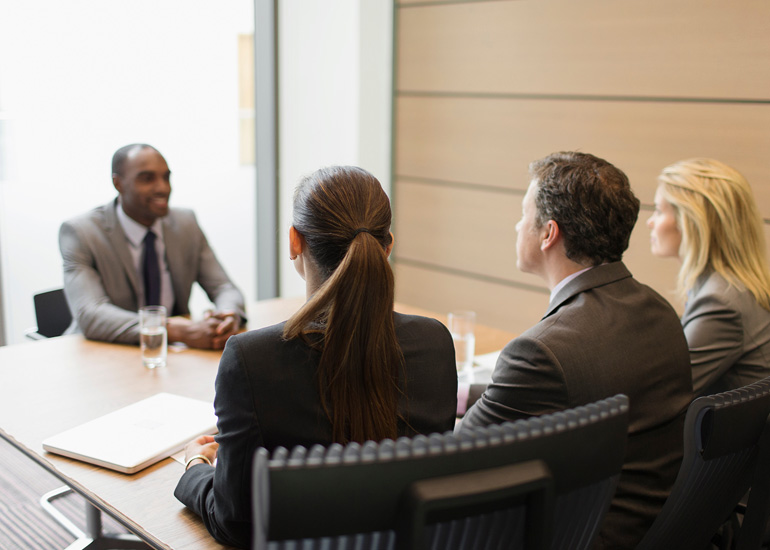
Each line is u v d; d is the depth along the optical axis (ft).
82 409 6.08
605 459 3.41
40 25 11.53
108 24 12.30
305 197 4.20
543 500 3.12
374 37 14.26
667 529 4.44
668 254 7.43
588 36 11.40
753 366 6.71
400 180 14.88
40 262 12.10
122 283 8.89
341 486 2.80
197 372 7.06
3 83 11.26
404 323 4.43
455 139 13.66
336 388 3.94
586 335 4.71
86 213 8.95
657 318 5.08
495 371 4.97
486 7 12.73
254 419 3.85
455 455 2.95
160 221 9.29
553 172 5.22
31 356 7.40
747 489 4.72
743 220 6.87
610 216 5.04
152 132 13.17
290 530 2.78
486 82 12.96
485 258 13.50
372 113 14.56
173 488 4.86
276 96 15.06
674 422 5.01
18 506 9.30
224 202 14.73
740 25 9.71
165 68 13.19
